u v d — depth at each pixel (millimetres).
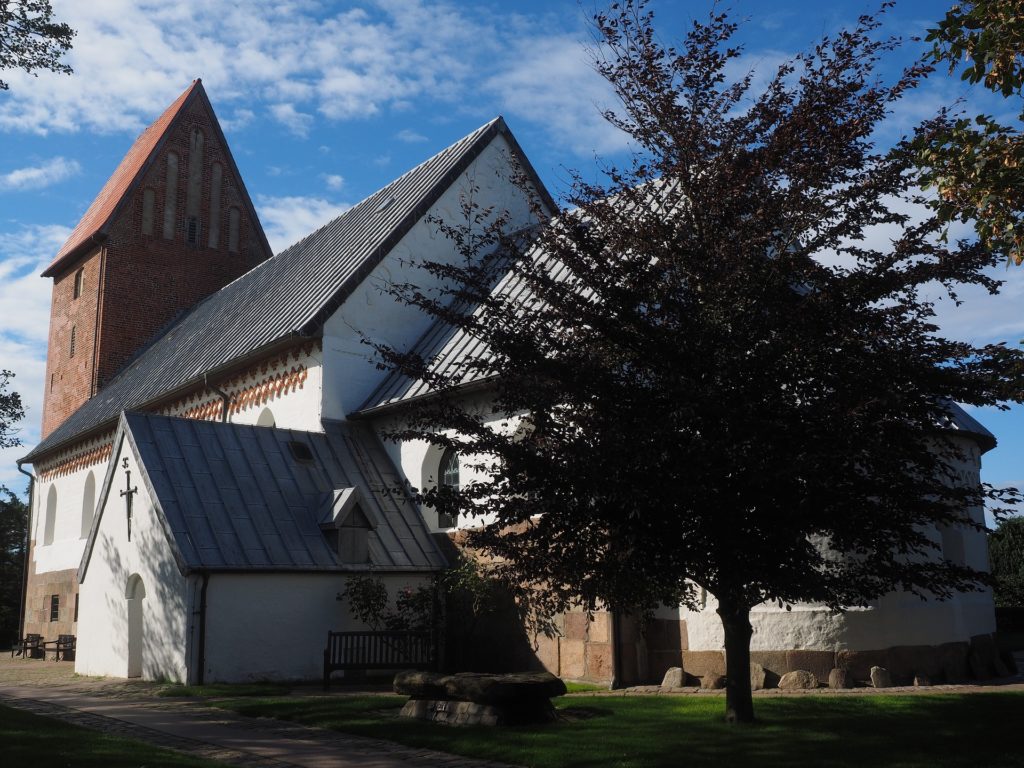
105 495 21734
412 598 20188
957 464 19047
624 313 10883
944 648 17422
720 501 10188
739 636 12094
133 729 12844
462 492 11438
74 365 41844
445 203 26469
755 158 11188
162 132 42594
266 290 31172
